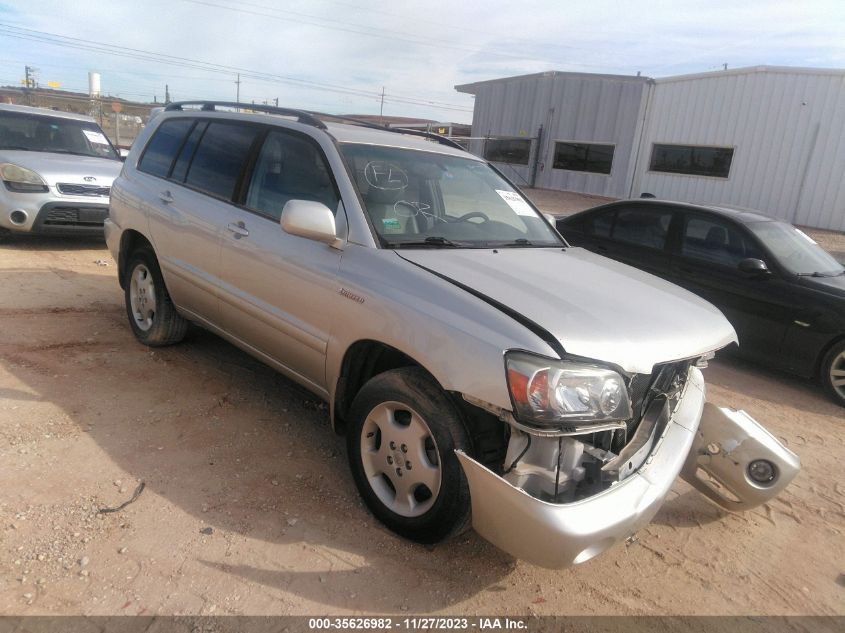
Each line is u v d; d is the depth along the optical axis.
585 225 7.79
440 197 3.79
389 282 2.96
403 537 2.97
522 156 29.34
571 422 2.37
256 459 3.54
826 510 3.77
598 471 2.53
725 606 2.86
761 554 3.29
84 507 2.95
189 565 2.66
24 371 4.27
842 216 19.75
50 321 5.32
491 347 2.47
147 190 4.76
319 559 2.79
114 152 9.80
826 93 19.64
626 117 24.95
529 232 4.02
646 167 24.56
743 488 3.46
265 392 4.42
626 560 3.12
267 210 3.77
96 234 8.38
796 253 6.37
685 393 3.22
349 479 3.45
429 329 2.68
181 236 4.31
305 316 3.36
